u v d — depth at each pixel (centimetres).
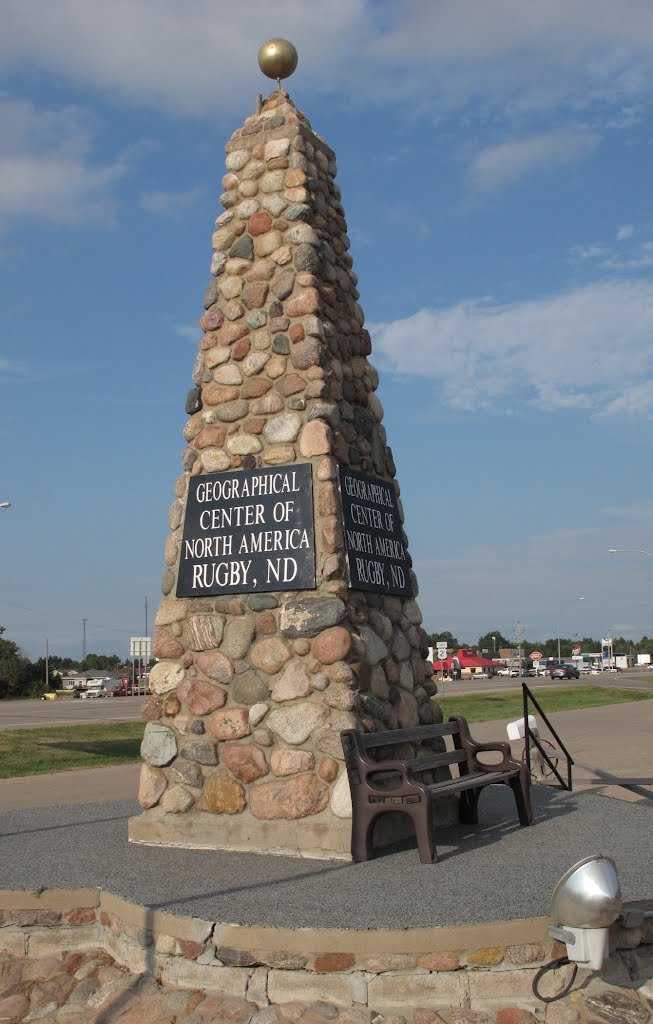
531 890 513
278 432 710
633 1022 445
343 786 620
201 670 687
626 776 1158
